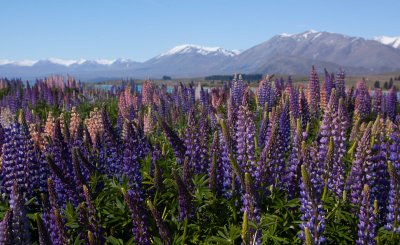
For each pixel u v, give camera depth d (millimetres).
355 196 10172
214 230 9914
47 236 7523
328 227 9367
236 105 18375
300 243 9234
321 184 10109
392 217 9406
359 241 8984
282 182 10633
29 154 11742
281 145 10617
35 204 11484
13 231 7680
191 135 11953
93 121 19375
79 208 9320
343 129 11086
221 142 12234
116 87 44344
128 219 9930
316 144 10805
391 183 9516
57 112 31156
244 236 7324
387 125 17188
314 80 22547
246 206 8734
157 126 19688
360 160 10211
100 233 8977
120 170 12594
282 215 9820
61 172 10336
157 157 12594
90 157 13531
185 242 9508
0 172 12273
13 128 11781
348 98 23047
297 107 19344
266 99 23203
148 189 10781
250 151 10547
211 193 10266
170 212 10125
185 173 10406
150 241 8492
